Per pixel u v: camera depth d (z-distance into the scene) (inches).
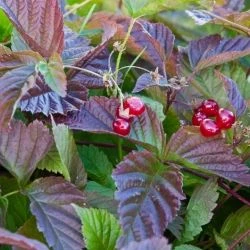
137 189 12.4
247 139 14.2
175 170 12.9
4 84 12.2
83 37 15.6
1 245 12.2
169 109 15.4
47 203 12.1
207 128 13.1
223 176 13.0
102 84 14.4
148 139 13.6
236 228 14.1
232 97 14.8
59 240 11.7
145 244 10.8
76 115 13.5
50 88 13.4
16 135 12.4
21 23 13.5
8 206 13.1
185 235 13.5
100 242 11.8
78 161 13.2
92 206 12.8
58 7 13.4
